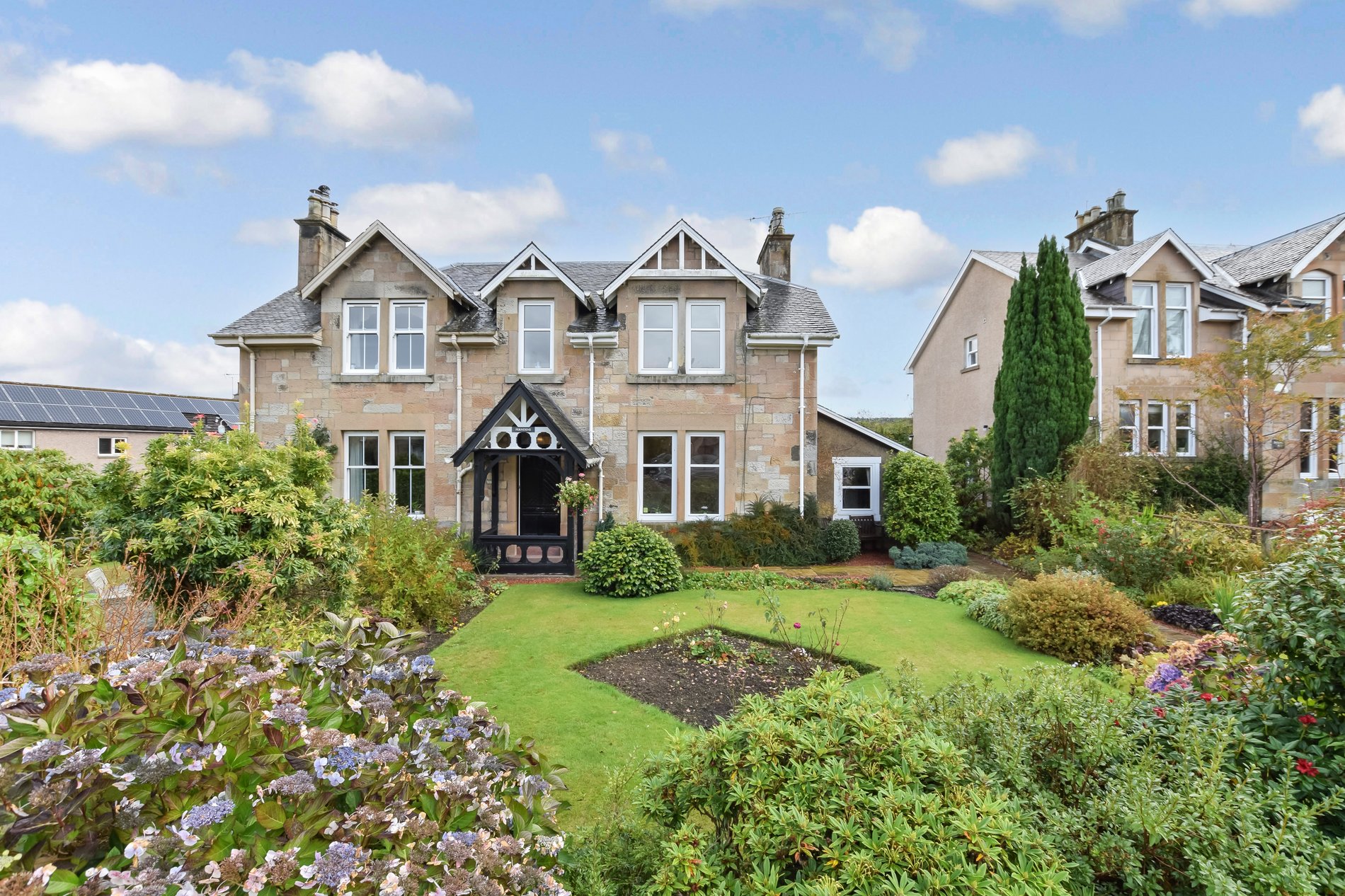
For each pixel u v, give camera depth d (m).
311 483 8.73
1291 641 3.41
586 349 14.60
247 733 2.28
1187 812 2.69
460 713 3.16
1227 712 3.72
